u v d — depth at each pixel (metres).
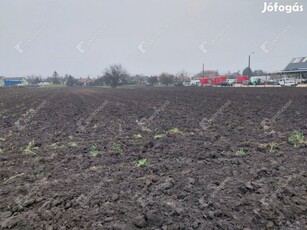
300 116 11.37
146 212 3.56
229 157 5.97
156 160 5.91
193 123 10.62
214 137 7.96
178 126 10.05
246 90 36.50
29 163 6.11
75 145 7.50
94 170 5.43
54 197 4.14
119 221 3.45
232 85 68.69
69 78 102.44
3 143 8.19
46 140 8.38
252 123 10.20
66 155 6.59
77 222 3.47
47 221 3.54
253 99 20.92
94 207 3.83
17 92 44.09
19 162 6.22
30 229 3.40
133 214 3.60
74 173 5.30
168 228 3.26
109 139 8.30
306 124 9.39
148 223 3.37
